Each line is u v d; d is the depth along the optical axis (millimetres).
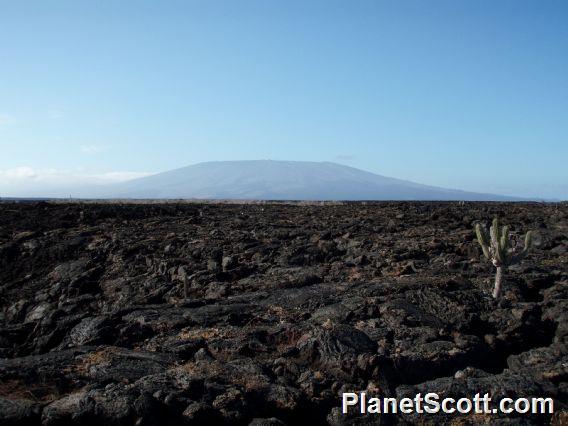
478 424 7609
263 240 23406
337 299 12953
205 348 10102
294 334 10492
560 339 11320
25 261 23344
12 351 11734
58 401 7328
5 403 7184
